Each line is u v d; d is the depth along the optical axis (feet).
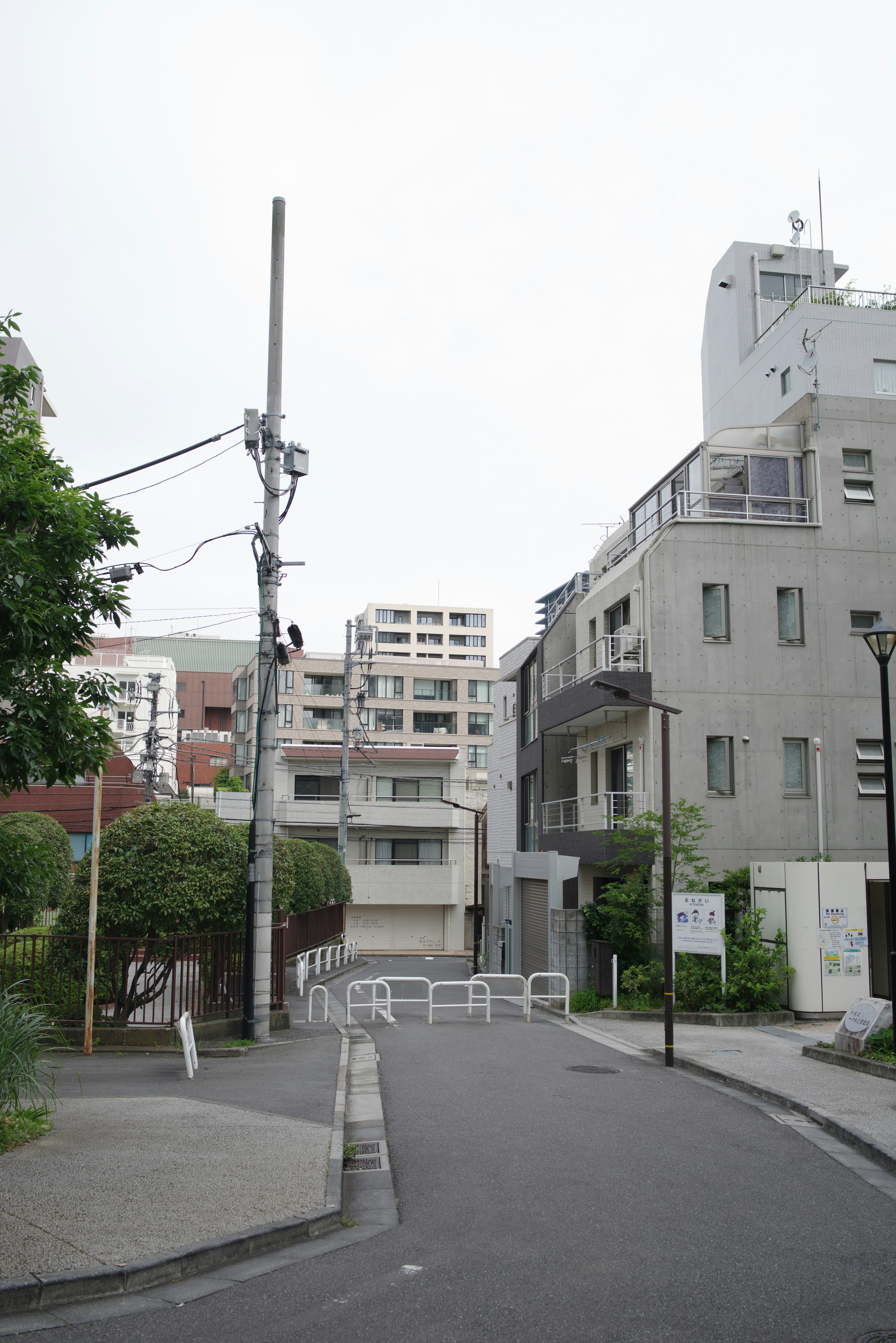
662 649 78.07
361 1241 22.08
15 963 48.52
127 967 49.37
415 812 175.94
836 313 92.07
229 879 53.21
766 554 80.28
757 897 68.13
